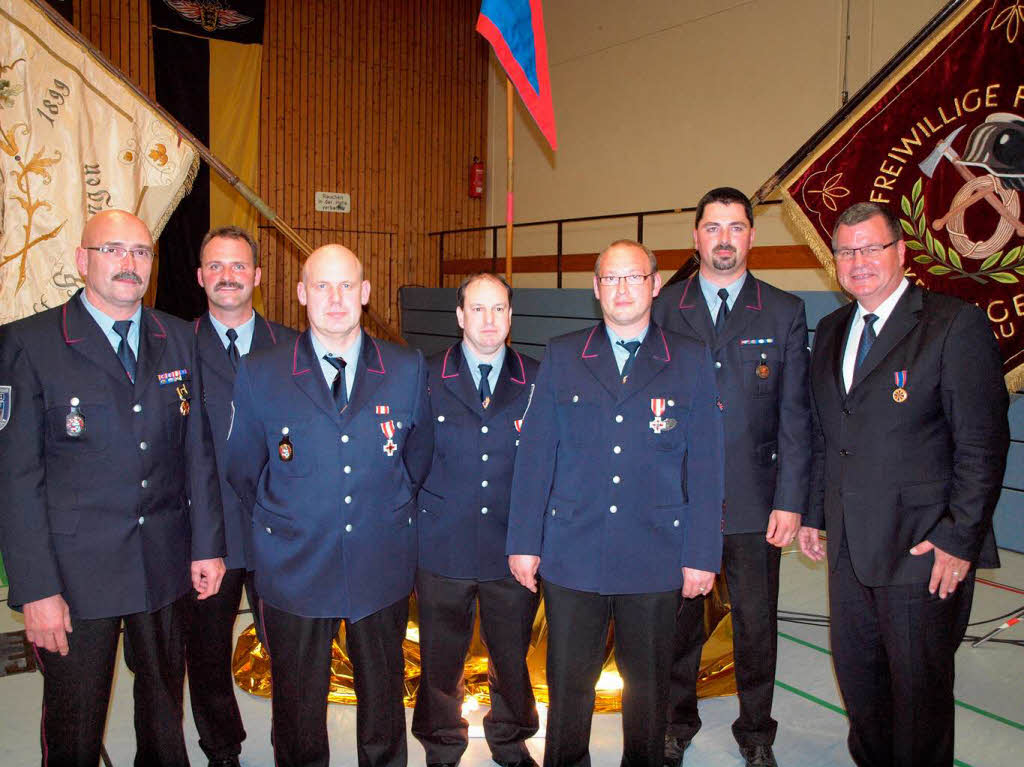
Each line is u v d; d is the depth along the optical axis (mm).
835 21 7312
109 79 3074
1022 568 4809
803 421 2541
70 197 3023
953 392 2100
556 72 10438
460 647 2555
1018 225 3182
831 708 3043
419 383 2281
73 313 2074
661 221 9125
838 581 2330
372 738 2211
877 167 3436
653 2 9070
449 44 10992
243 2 8859
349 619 2137
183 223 8711
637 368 2234
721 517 2203
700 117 8617
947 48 3281
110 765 2611
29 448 1946
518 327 8391
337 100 10203
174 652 2205
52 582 1934
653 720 2221
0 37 2920
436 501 2521
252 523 2281
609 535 2186
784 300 2645
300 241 3566
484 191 11469
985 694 3160
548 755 2252
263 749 2727
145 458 2086
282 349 2199
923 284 3389
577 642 2225
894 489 2170
